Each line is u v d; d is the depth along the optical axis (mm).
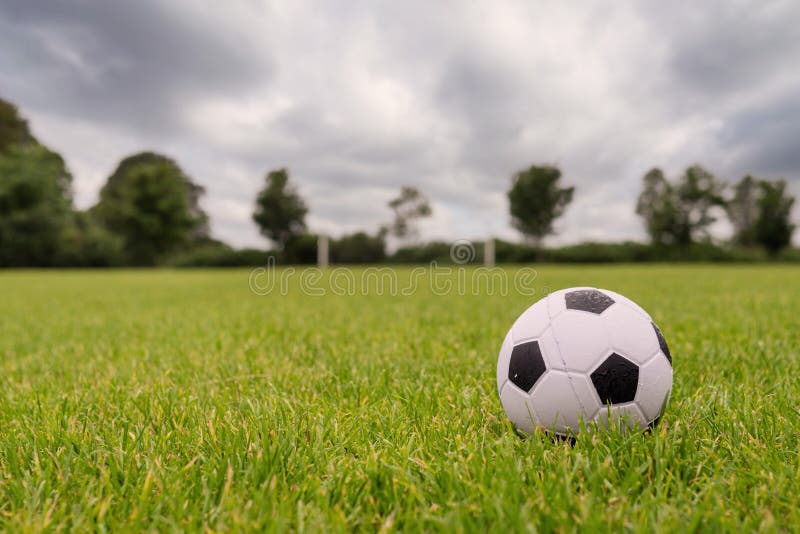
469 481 1237
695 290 7238
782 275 12406
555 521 1056
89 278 16453
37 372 2842
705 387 2031
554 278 11516
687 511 1102
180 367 2754
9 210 35969
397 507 1135
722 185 39844
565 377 1443
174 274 21000
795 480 1223
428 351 3008
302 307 5871
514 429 1630
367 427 1647
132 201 42844
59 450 1521
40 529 1081
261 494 1163
